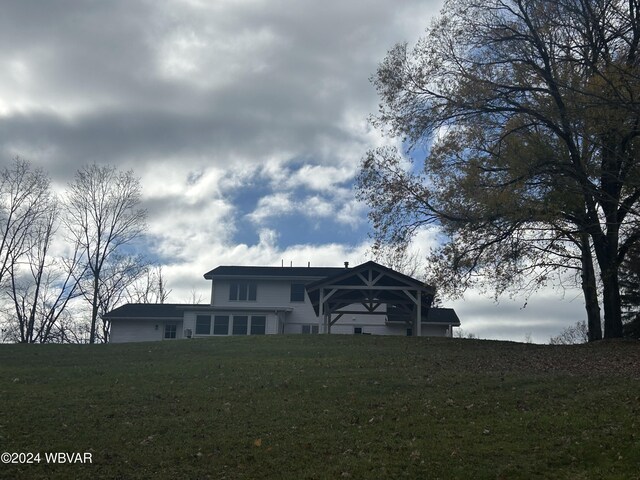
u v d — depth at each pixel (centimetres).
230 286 4931
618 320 2584
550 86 2270
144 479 1077
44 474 1096
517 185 2247
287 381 1717
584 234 2453
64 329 5159
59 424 1352
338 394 1566
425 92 2447
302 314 4838
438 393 1538
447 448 1159
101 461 1151
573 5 2211
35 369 2011
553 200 2283
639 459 1073
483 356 2109
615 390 1487
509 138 2317
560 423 1261
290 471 1091
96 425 1344
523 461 1098
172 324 4928
